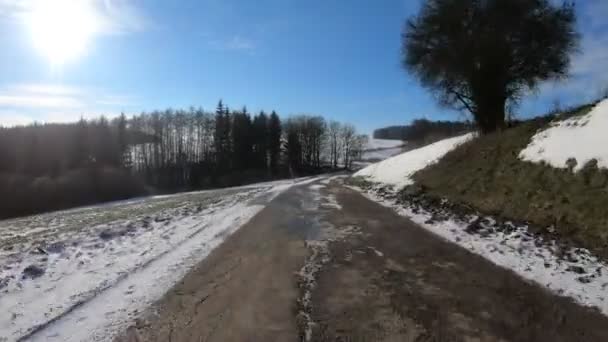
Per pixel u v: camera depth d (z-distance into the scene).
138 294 5.80
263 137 79.62
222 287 6.03
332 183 28.03
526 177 10.48
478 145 15.16
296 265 7.07
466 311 5.11
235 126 76.06
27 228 16.58
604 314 4.98
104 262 7.52
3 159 60.56
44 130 68.50
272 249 8.22
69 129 68.88
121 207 25.62
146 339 4.48
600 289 5.69
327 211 13.22
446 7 18.09
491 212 10.44
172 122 82.19
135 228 11.22
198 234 9.95
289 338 4.45
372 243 8.59
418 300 5.46
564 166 9.44
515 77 17.23
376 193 18.00
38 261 7.65
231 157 75.81
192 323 4.85
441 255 7.60
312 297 5.59
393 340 4.40
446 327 4.69
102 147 67.69
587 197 8.16
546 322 4.80
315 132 89.44
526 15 16.58
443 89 19.67
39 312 5.22
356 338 4.45
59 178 49.91
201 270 6.88
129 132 78.19
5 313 5.22
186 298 5.62
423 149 21.94
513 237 8.36
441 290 5.82
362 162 93.44
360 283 6.13
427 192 14.76
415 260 7.30
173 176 70.00
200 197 25.36
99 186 51.06
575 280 6.04
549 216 8.70
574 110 11.32
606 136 8.98
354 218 11.67
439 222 10.46
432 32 18.78
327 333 4.56
